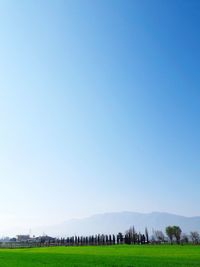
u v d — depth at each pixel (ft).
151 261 181.57
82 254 262.26
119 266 156.76
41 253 286.46
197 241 567.18
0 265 164.76
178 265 157.07
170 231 562.25
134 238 603.26
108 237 619.67
